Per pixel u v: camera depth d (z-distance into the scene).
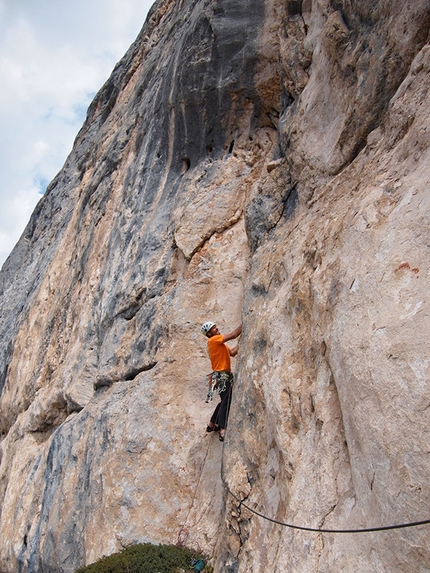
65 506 8.48
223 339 6.99
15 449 12.55
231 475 5.68
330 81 6.34
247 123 9.11
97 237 12.44
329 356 4.40
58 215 18.77
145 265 9.43
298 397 4.89
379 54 5.50
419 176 4.23
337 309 4.42
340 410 4.31
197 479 7.23
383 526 3.43
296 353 5.18
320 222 5.59
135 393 8.24
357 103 5.71
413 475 3.25
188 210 9.00
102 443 8.23
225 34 8.96
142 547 6.77
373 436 3.58
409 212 4.09
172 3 17.33
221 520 6.33
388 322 3.77
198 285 8.34
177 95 9.70
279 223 6.88
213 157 9.44
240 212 8.63
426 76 4.73
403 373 3.49
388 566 3.33
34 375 13.07
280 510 4.77
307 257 5.43
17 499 10.95
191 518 6.98
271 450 5.24
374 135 5.46
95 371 10.09
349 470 4.05
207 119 9.41
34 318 15.02
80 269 12.86
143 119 12.21
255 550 4.87
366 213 4.55
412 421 3.33
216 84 9.11
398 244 4.02
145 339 8.70
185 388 7.87
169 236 9.28
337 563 3.72
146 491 7.35
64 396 10.65
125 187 11.77
